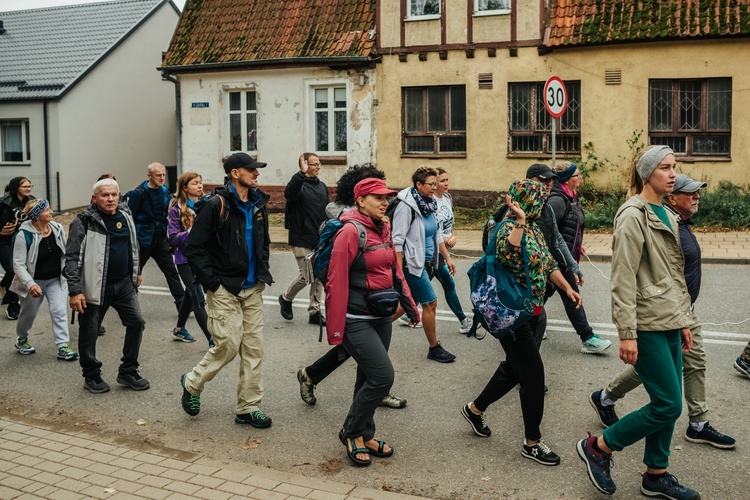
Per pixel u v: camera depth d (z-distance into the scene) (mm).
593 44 18656
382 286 5242
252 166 5793
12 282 8078
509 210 5203
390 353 7945
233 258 5793
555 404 6285
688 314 4523
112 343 8695
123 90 29219
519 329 5125
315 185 9203
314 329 9141
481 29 19906
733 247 13852
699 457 5168
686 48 18078
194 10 24469
